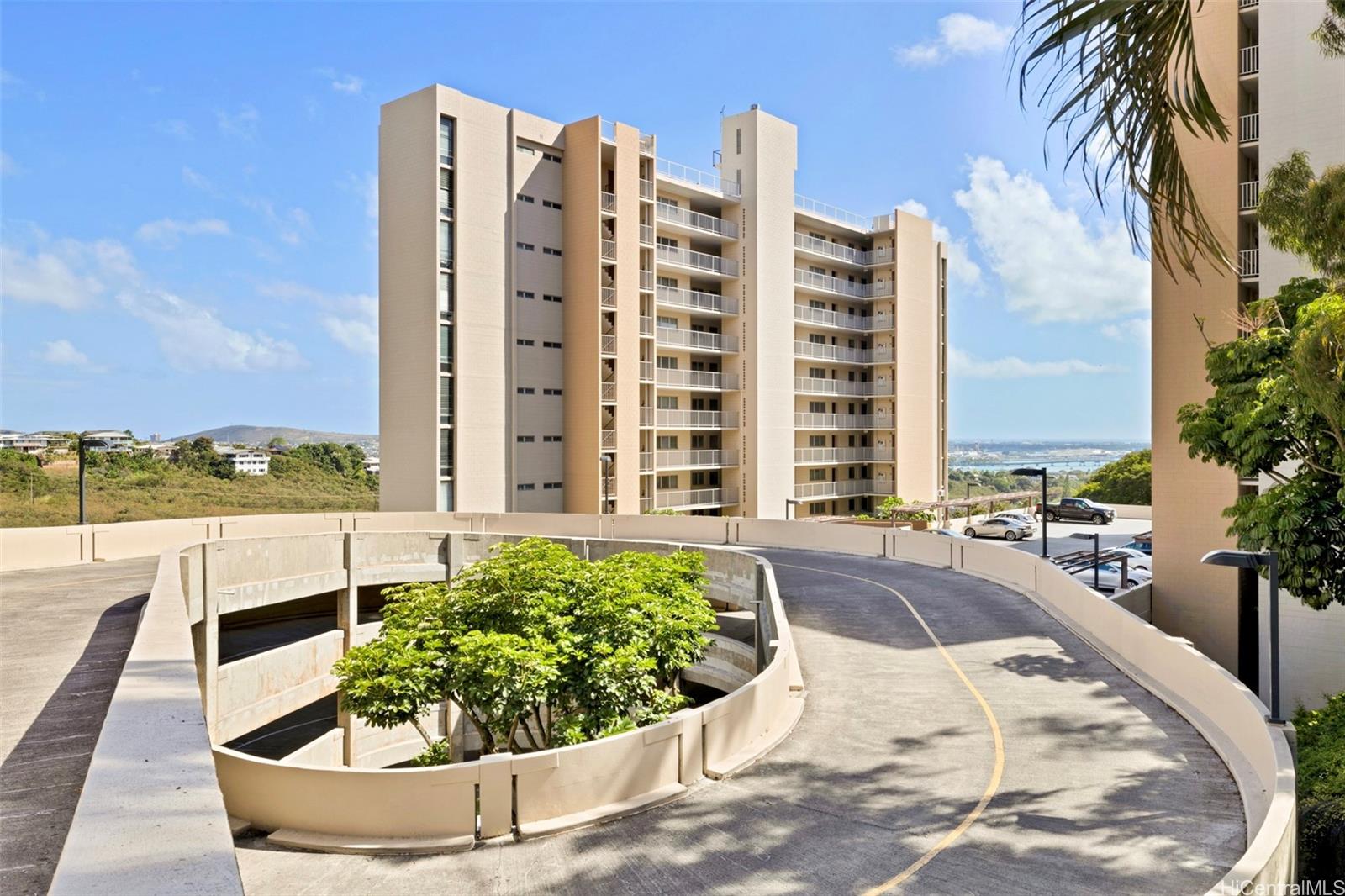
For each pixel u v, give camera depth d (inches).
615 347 1854.1
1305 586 617.3
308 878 340.5
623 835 378.6
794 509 2267.5
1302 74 961.5
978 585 1071.0
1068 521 2397.9
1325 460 601.6
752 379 2158.0
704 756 458.0
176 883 131.4
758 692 513.3
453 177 1664.6
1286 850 272.7
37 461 2039.9
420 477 1664.6
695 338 2092.8
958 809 404.2
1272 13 979.9
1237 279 1050.1
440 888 330.0
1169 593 1109.1
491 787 378.3
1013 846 359.6
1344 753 501.0
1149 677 631.2
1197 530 1087.6
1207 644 1079.6
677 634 698.8
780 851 358.6
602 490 1809.8
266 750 1040.2
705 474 2204.7
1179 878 327.3
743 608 922.7
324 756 967.0
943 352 2866.6
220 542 867.4
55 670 475.2
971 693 611.5
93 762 196.4
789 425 2244.1
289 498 2425.0
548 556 762.2
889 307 2534.5
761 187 2165.4
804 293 2406.5
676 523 1546.5
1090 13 197.9
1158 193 225.0
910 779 446.6
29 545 1027.9
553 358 1840.6
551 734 645.9
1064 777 444.1
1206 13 1067.9
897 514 2182.6
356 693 620.4
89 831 153.5
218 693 840.9
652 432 1974.7
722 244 2207.2
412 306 1675.7
